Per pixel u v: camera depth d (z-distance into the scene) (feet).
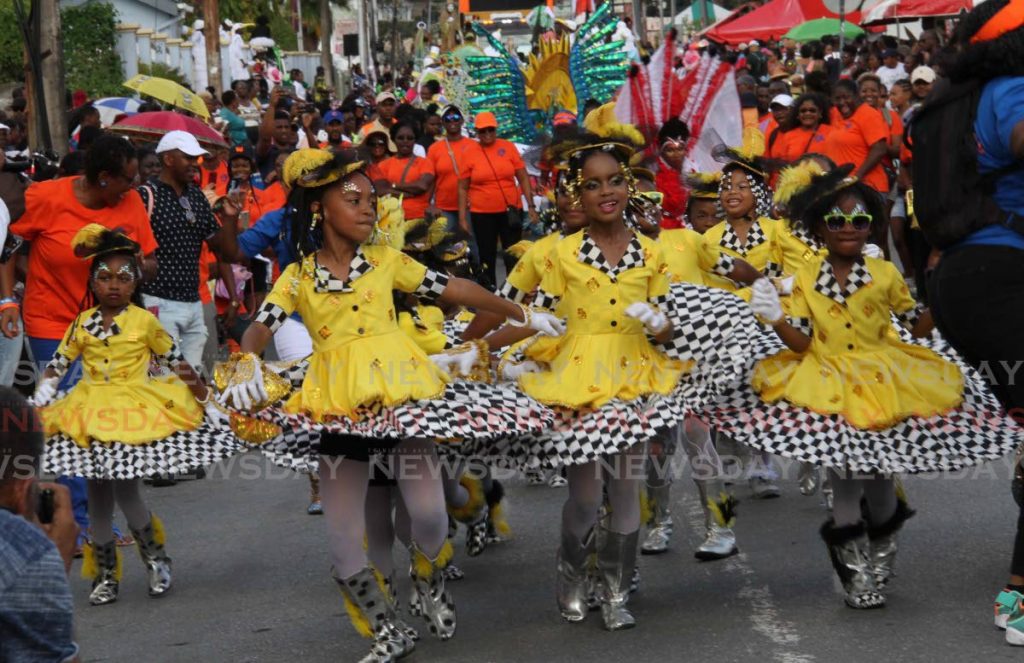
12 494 12.50
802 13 121.29
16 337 29.91
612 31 59.57
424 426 19.97
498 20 166.40
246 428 21.04
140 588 26.40
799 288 22.98
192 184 34.45
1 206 27.40
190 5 138.00
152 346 25.88
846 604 22.29
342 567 20.58
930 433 21.88
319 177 20.49
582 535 22.16
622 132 22.27
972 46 19.29
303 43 225.15
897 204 51.57
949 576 23.62
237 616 24.09
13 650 11.66
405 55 256.73
